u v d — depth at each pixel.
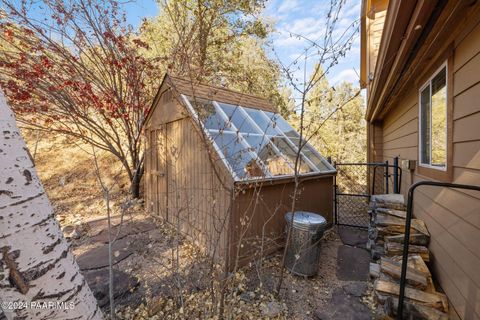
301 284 2.71
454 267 2.16
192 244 3.59
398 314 1.86
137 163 5.71
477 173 1.86
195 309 2.15
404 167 4.14
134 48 5.85
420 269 2.31
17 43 4.75
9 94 4.54
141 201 5.48
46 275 1.00
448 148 2.35
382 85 3.89
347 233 4.29
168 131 4.36
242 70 5.48
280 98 5.18
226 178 2.93
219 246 3.00
